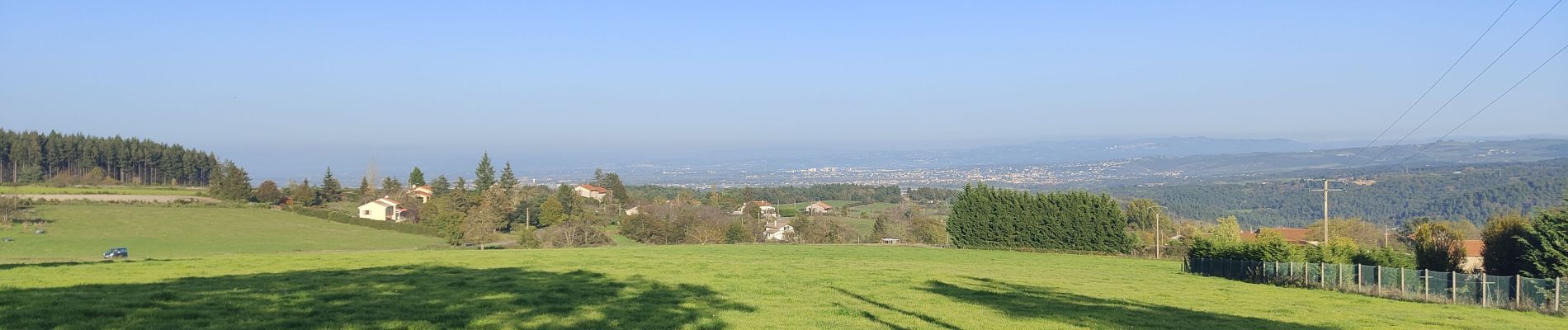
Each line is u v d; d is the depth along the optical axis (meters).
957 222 90.81
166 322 18.30
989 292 33.62
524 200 115.94
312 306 21.81
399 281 29.33
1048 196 85.12
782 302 27.38
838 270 43.09
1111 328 23.17
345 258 41.66
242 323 18.69
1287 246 47.94
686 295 28.05
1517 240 38.75
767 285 33.34
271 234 91.81
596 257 48.50
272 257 42.25
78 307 19.44
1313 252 46.75
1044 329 22.73
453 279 30.91
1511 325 26.27
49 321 17.53
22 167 135.75
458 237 88.69
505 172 154.12
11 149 135.88
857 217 145.25
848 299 28.84
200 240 85.44
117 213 98.56
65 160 146.88
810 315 24.19
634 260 46.56
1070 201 83.25
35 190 111.88
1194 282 44.78
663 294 28.23
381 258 42.41
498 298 25.19
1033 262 66.88
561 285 29.97
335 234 94.25
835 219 127.88
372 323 19.34
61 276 27.80
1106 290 36.75
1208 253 55.69
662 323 21.42
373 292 25.61
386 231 99.94
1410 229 92.88
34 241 78.19
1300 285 42.00
